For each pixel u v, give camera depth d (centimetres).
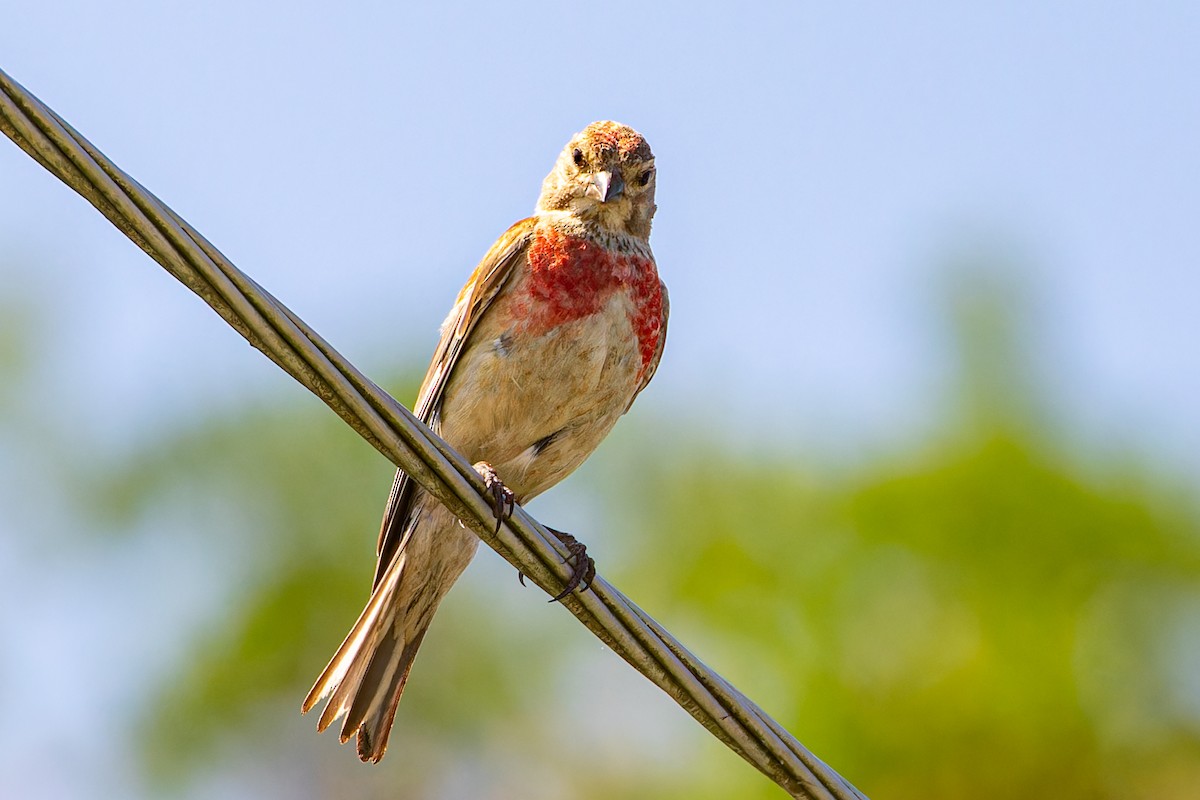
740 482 1370
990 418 1339
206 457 1416
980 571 1299
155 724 1376
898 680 1281
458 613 1359
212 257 612
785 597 1327
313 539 1376
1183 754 1266
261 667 1360
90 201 591
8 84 567
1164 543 1313
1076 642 1278
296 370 643
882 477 1339
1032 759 1245
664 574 1362
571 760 1345
